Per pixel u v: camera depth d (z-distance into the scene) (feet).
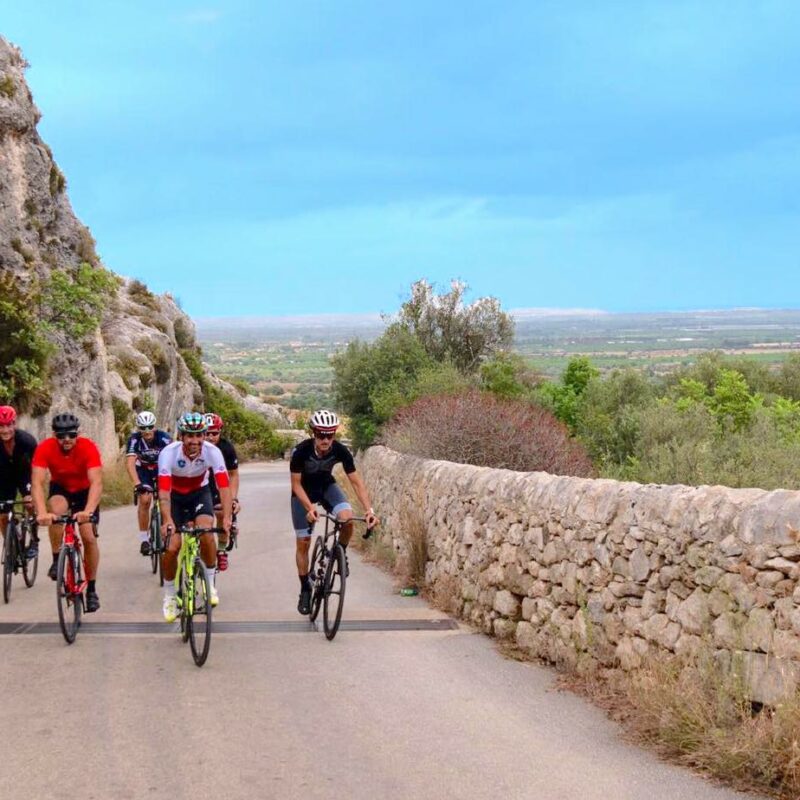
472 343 101.09
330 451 30.63
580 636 25.17
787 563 18.42
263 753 18.75
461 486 35.53
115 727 20.27
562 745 19.45
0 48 85.20
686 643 20.92
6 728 20.18
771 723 17.70
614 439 63.72
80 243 94.99
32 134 86.74
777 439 57.57
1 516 34.40
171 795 16.58
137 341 130.00
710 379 95.14
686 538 21.26
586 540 25.40
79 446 29.94
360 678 24.63
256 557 48.60
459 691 23.57
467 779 17.46
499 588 30.35
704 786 17.17
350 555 50.37
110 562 45.47
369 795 16.65
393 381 90.12
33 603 34.04
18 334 73.77
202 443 28.60
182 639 28.45
